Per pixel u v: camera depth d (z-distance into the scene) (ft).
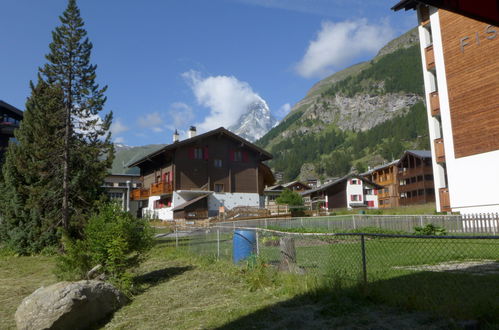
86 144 67.82
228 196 141.28
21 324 20.59
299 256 38.78
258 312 20.04
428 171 182.70
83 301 21.62
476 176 69.26
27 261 55.21
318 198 237.25
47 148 63.21
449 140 74.95
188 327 19.26
